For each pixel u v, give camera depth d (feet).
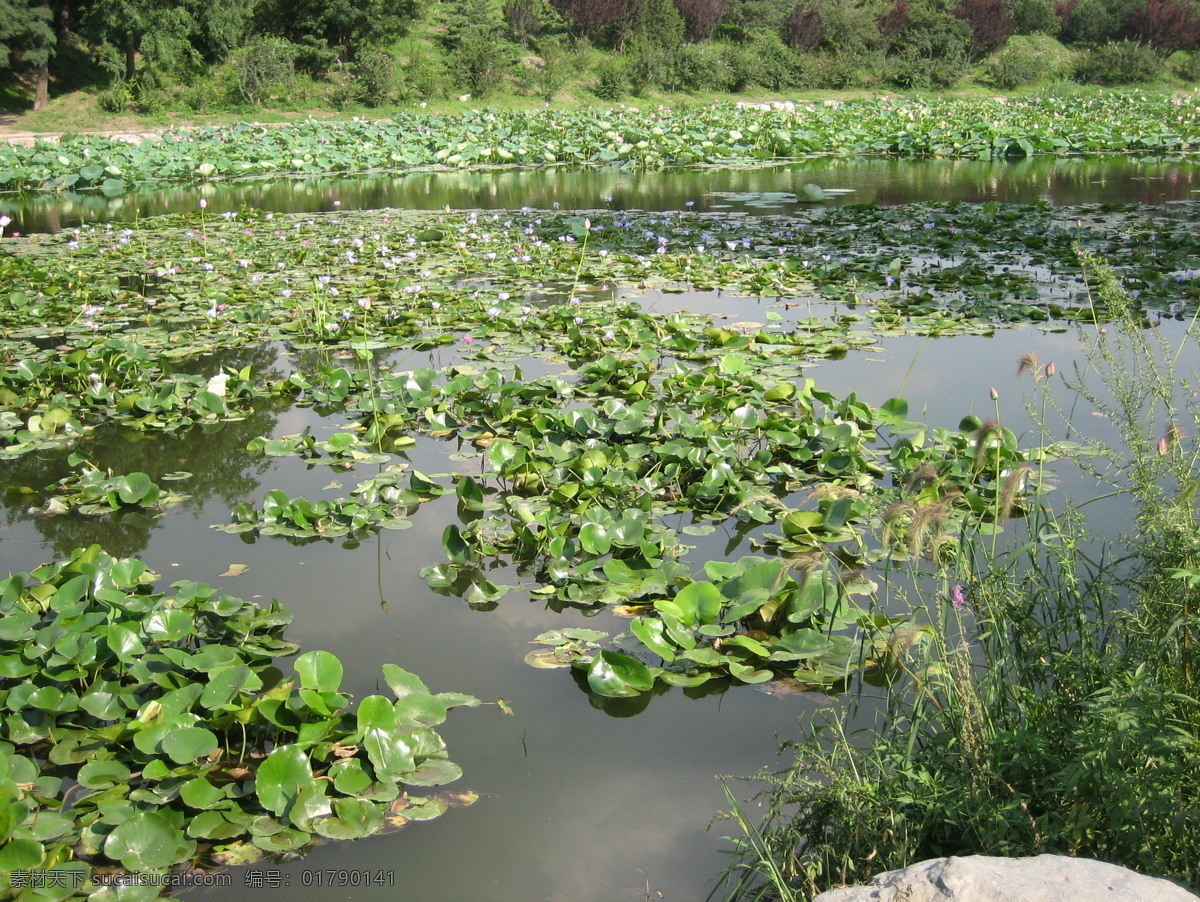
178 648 11.27
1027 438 17.35
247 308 27.61
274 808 8.83
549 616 12.71
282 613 12.29
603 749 10.07
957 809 7.82
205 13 92.58
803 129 79.46
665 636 11.55
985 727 8.33
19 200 54.24
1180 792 7.29
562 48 112.57
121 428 19.76
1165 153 73.56
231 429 19.52
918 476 9.96
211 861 8.54
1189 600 8.11
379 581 13.62
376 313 27.35
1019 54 127.85
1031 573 9.65
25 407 20.65
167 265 31.94
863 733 9.99
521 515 14.46
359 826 8.77
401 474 16.84
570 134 77.92
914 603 12.45
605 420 18.33
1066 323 25.08
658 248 35.68
